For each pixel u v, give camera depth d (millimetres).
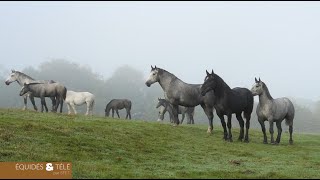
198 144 18969
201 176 11461
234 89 21297
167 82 23203
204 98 22547
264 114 20922
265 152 18000
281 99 21750
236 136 23297
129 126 21688
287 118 22172
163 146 17531
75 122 21047
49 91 28609
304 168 13797
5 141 14547
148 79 23328
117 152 15172
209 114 22750
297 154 17859
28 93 28453
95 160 13586
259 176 11594
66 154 13969
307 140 24812
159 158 14898
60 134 16891
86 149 15055
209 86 19875
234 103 20406
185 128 23594
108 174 11195
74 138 16453
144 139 18594
